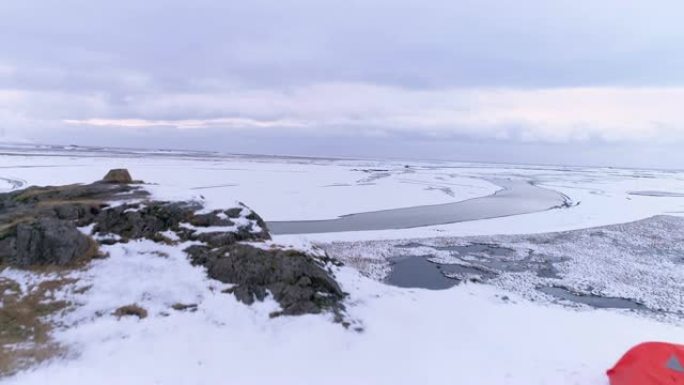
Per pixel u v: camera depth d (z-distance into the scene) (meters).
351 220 34.84
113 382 8.14
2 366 8.15
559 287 19.14
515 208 43.75
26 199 14.70
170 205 14.22
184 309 10.79
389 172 95.50
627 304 17.06
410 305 13.14
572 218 37.50
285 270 12.30
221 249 12.85
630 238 29.78
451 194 55.28
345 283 13.64
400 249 25.44
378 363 9.70
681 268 22.45
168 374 8.56
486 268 22.00
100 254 12.20
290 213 36.91
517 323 13.09
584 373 9.79
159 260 12.40
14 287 10.55
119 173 16.83
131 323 10.01
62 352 8.81
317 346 10.11
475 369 9.69
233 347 9.68
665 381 8.45
